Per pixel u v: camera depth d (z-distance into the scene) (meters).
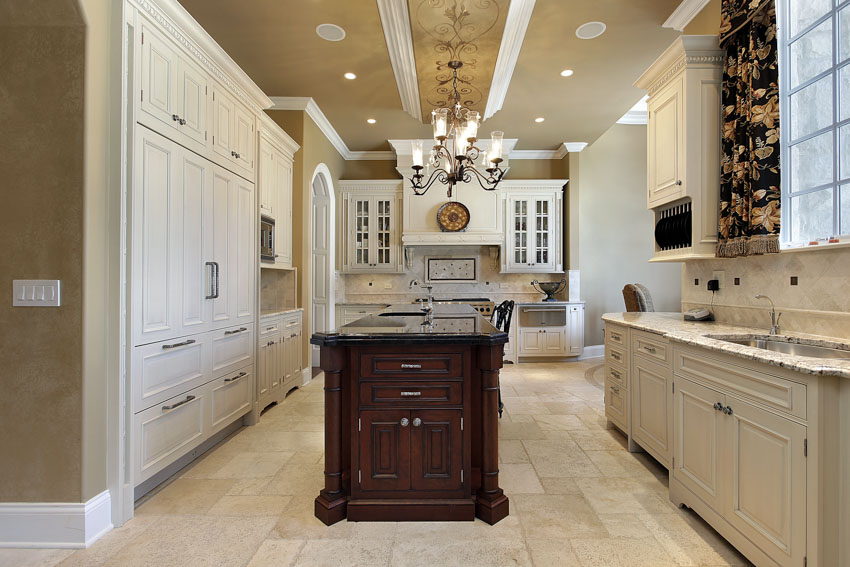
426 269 6.58
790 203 2.36
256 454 2.88
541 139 6.02
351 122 5.39
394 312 3.63
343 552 1.81
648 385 2.62
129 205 2.08
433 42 3.31
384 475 2.08
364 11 3.19
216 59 2.84
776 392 1.52
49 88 1.89
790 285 2.29
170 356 2.39
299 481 2.48
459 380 2.07
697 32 3.19
